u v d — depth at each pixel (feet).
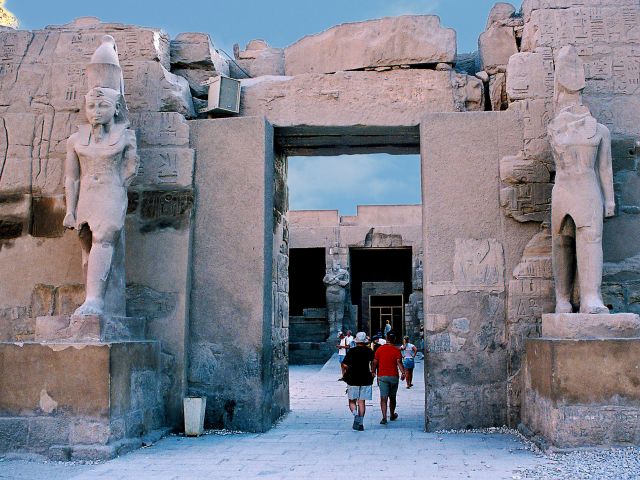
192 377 31.09
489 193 30.99
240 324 31.19
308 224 90.89
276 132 34.06
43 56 33.14
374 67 33.30
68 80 32.83
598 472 20.56
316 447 26.53
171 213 31.78
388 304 104.68
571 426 23.72
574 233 27.20
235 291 31.40
